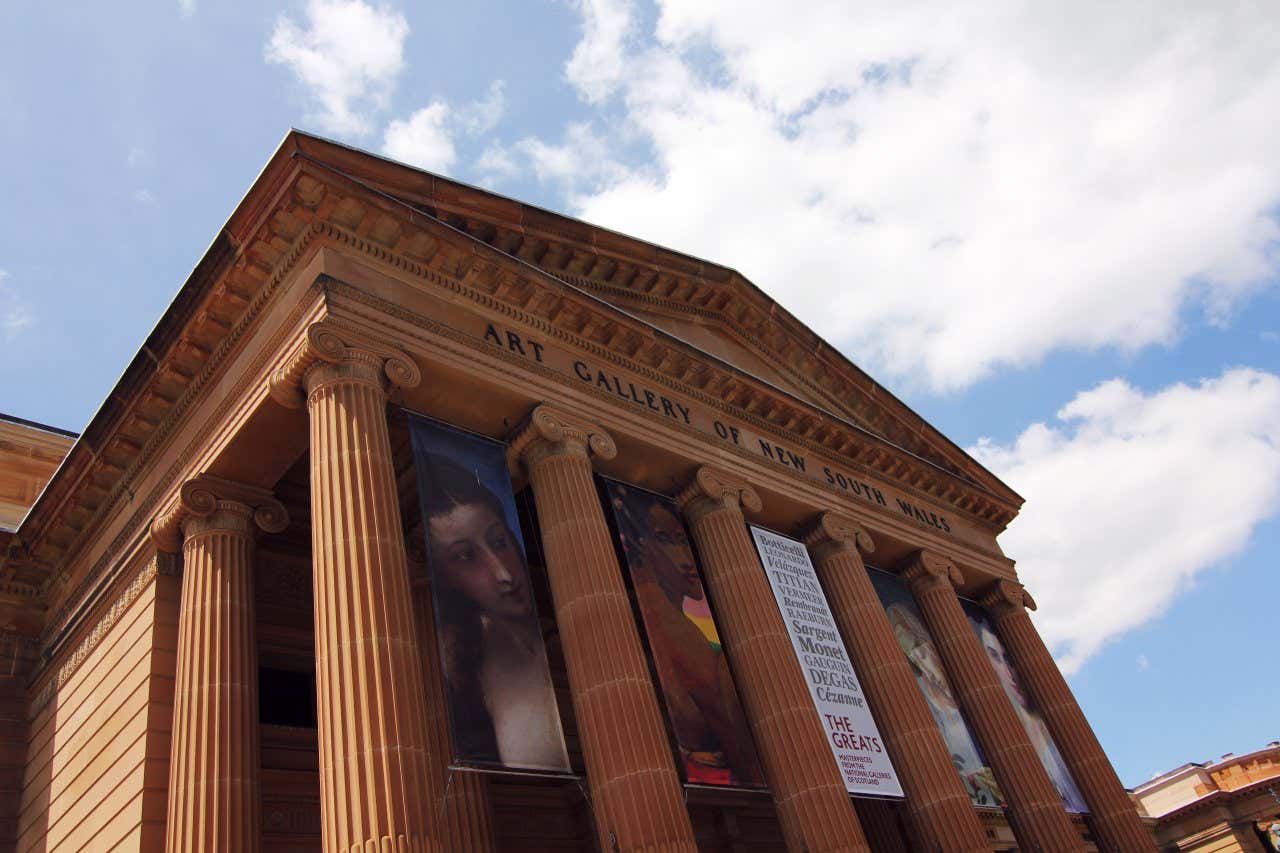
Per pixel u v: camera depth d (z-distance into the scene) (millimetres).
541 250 25672
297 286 20359
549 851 26562
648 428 25250
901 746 26875
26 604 26578
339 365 18984
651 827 17969
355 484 17641
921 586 33625
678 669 21922
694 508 26125
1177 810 83438
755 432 29562
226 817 17312
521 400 22281
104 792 20188
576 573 20859
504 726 17406
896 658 28234
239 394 20609
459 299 22406
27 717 25344
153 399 22906
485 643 18188
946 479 36938
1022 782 30203
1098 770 33938
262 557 25016
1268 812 80812
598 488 25312
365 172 21297
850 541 30141
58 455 32969
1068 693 35688
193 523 20703
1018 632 36750
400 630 16484
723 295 31938
